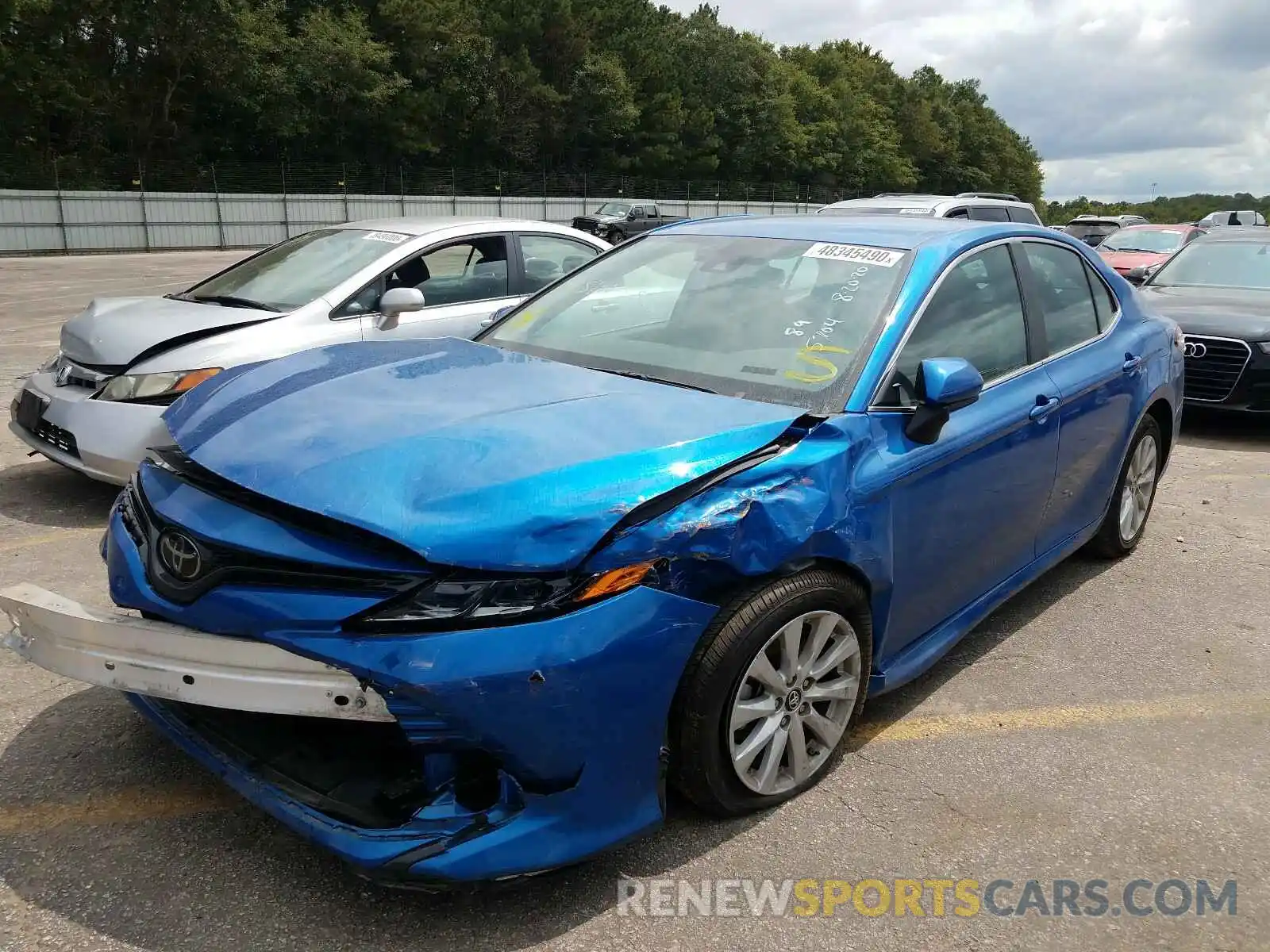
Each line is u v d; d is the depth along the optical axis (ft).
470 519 7.13
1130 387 14.03
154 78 145.59
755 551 7.93
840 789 9.49
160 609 7.72
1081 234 86.22
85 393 16.62
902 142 307.58
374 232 20.47
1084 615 13.93
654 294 11.69
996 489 11.02
